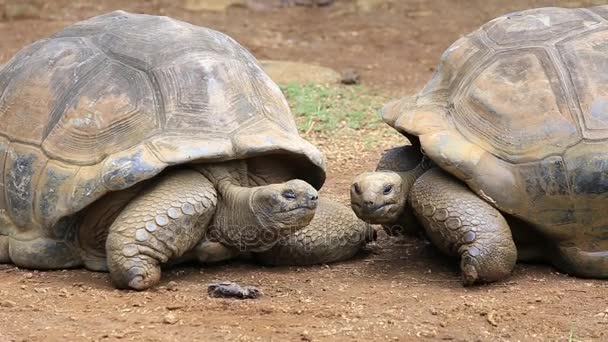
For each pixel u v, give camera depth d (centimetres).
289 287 873
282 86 1708
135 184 863
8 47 2112
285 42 2217
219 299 833
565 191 859
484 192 864
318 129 1491
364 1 2588
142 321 780
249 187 918
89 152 879
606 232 875
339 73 1878
